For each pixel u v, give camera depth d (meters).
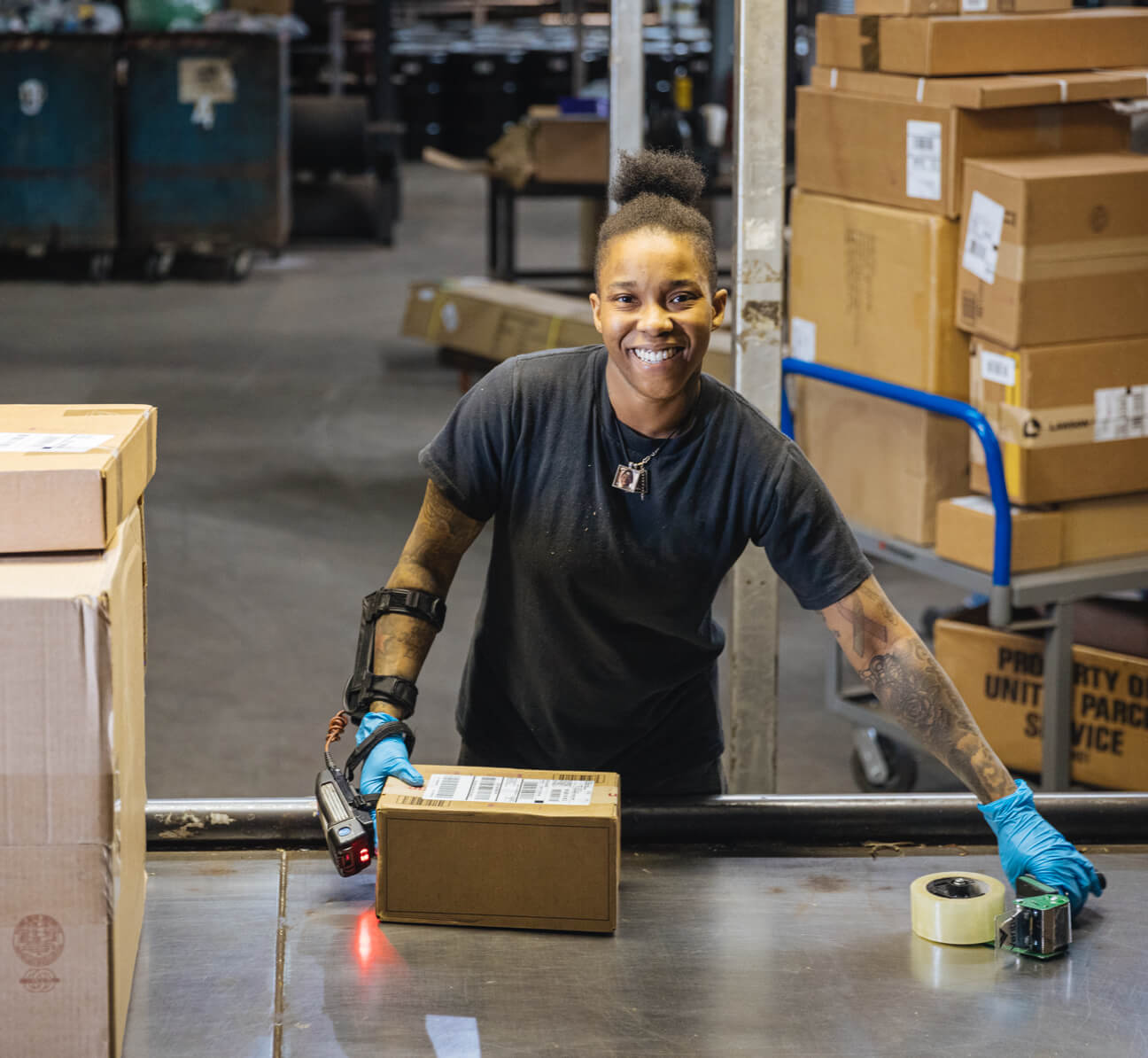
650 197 1.61
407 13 17.17
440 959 1.59
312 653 4.55
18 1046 1.31
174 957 1.58
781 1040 1.45
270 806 1.87
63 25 10.53
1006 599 3.14
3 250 10.90
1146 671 3.21
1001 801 1.73
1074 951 1.63
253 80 10.57
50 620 1.24
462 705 2.03
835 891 1.76
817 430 3.67
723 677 4.17
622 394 1.67
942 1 3.15
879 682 1.73
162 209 10.72
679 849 1.88
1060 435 3.12
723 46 12.75
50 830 1.28
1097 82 3.11
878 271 3.34
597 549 1.74
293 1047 1.43
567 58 16.64
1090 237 3.04
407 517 5.86
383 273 11.36
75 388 7.73
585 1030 1.46
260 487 6.20
